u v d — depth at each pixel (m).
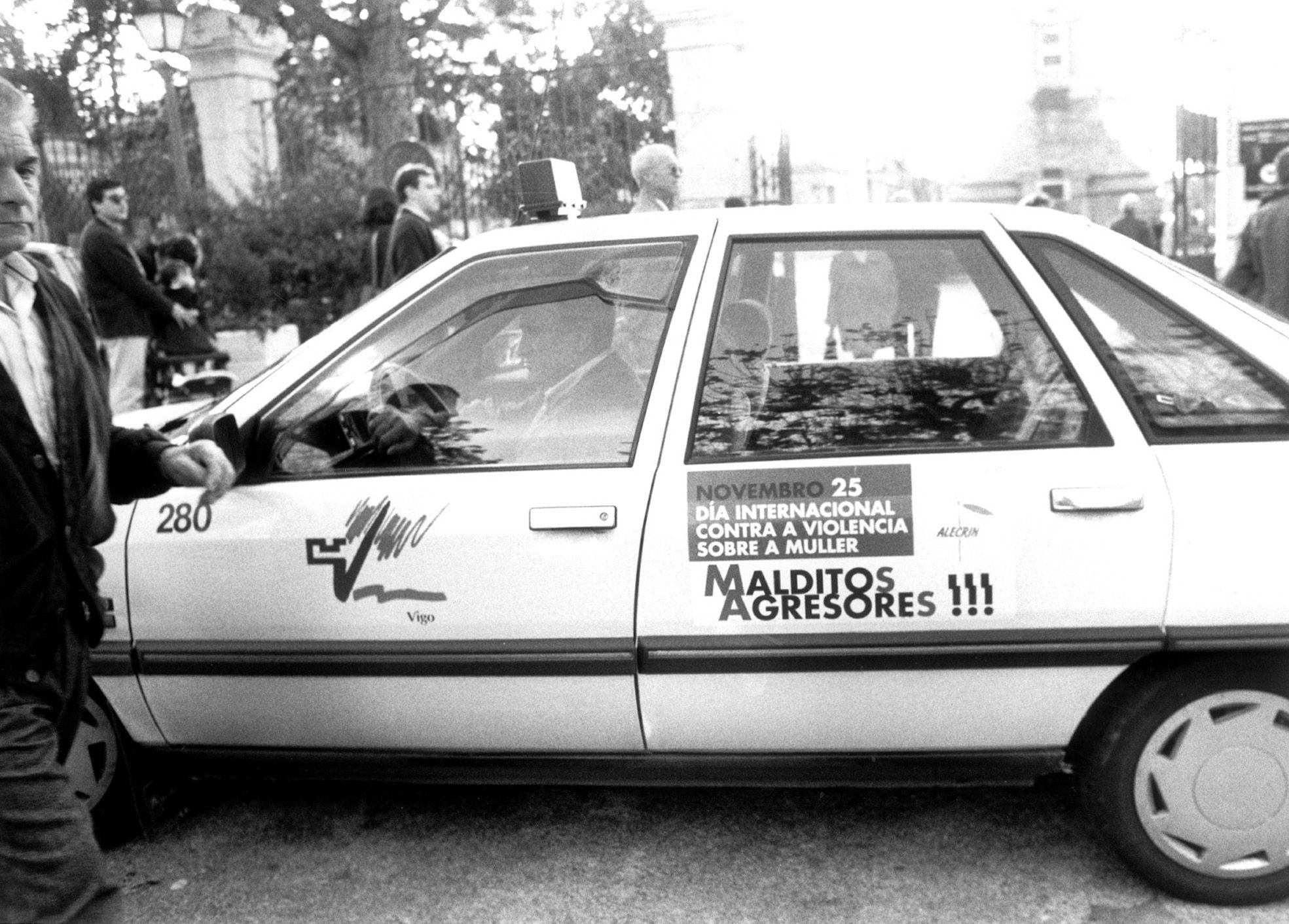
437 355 3.13
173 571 3.09
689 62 11.23
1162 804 2.82
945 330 2.90
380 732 3.06
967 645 2.79
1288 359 2.77
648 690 2.90
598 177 11.13
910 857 3.15
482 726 3.00
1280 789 2.79
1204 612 2.72
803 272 2.97
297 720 3.09
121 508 3.16
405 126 12.80
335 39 15.42
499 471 2.97
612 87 11.54
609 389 3.00
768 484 2.85
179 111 12.33
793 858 3.17
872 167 19.31
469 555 2.93
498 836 3.36
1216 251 13.92
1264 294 7.01
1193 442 2.76
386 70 15.38
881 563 2.81
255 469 3.09
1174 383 2.80
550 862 3.20
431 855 3.26
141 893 3.12
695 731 2.93
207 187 12.98
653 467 2.90
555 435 2.99
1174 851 2.84
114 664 3.13
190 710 3.15
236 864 3.26
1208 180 13.27
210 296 12.04
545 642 2.92
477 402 3.07
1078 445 2.79
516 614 2.92
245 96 14.00
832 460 2.84
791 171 11.38
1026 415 2.84
